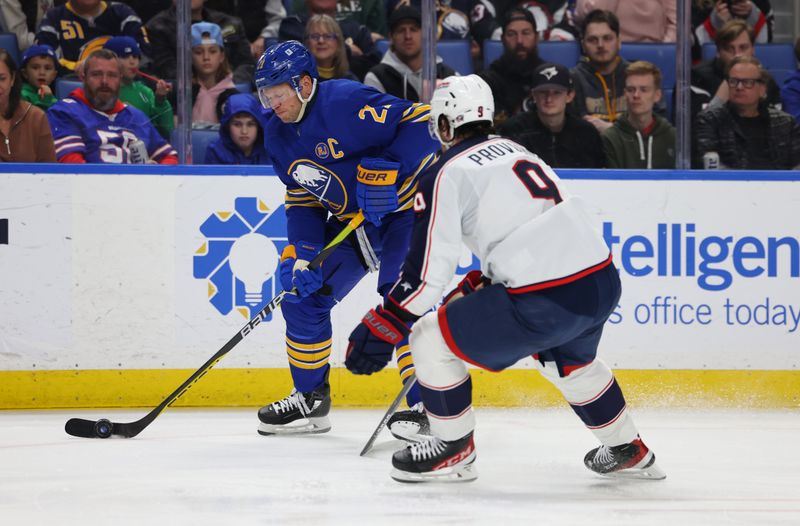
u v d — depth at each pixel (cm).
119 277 1752
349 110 1326
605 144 1945
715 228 1811
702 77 2006
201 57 1938
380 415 1684
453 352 1054
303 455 1312
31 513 984
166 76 1928
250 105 1875
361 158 1357
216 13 2003
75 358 1747
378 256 1434
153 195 1756
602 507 1012
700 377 1805
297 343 1460
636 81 1930
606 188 1798
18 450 1344
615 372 1792
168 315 1761
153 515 973
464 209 1028
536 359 1112
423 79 1878
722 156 1972
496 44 2095
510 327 1020
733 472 1207
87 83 1850
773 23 2202
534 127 1939
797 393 1812
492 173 1021
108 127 1867
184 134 1850
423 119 1316
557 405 1794
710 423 1616
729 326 1809
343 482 1134
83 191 1744
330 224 1469
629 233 1802
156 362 1759
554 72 1909
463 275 1803
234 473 1188
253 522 942
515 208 1014
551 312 1009
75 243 1745
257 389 1773
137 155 1892
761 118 1966
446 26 2153
